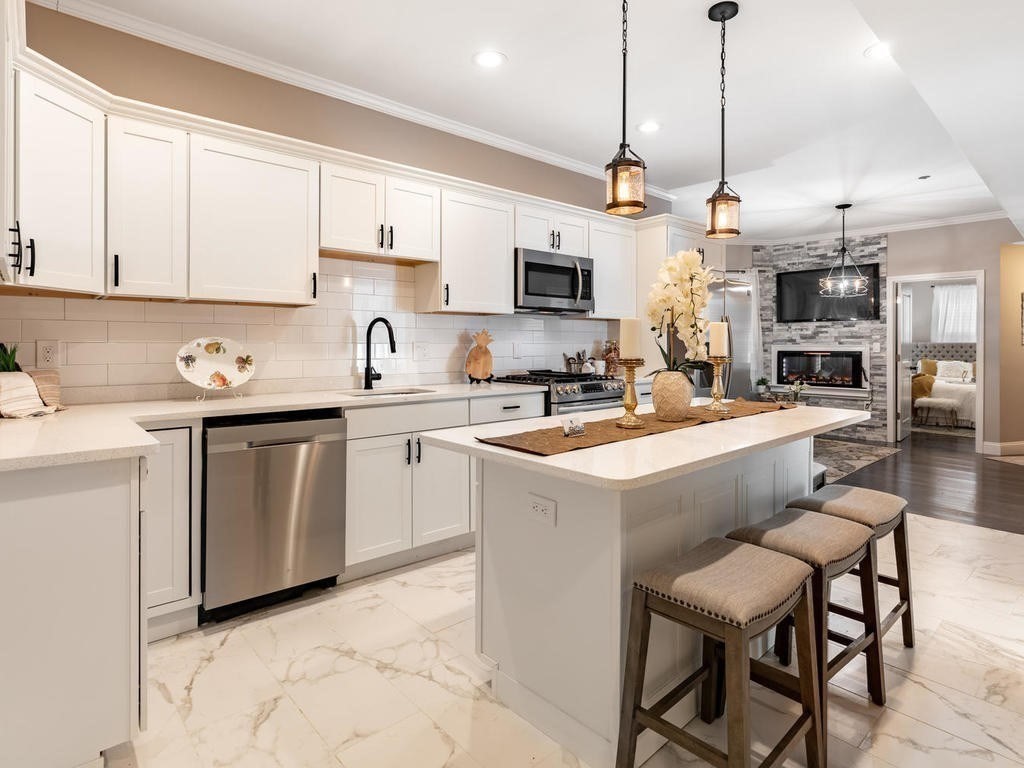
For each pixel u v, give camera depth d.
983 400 6.11
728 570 1.42
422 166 3.59
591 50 2.83
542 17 2.55
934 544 3.36
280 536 2.50
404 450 2.94
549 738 1.71
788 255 7.53
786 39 2.70
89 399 2.54
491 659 1.92
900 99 3.35
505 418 3.39
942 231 6.34
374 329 3.47
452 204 3.46
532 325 4.37
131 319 2.65
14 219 1.86
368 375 3.31
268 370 3.06
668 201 5.34
